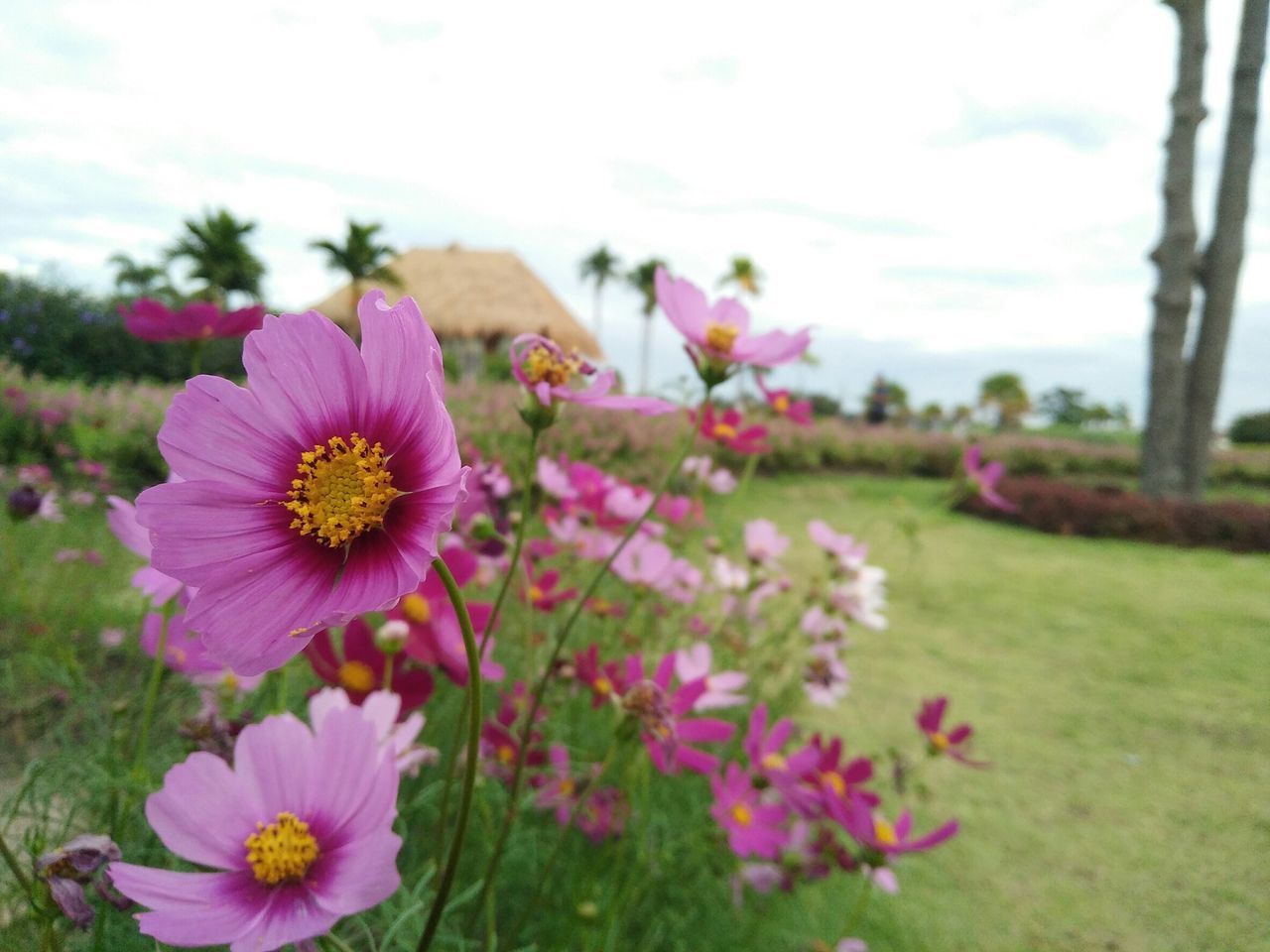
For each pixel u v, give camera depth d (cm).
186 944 53
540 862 149
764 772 141
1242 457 1273
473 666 55
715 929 154
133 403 593
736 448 167
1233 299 917
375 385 58
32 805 105
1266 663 350
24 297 1124
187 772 63
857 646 367
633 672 123
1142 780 242
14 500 157
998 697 311
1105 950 162
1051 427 2128
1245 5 895
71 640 217
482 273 2248
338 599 54
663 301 111
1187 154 909
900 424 1566
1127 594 472
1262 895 181
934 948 162
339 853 60
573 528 186
